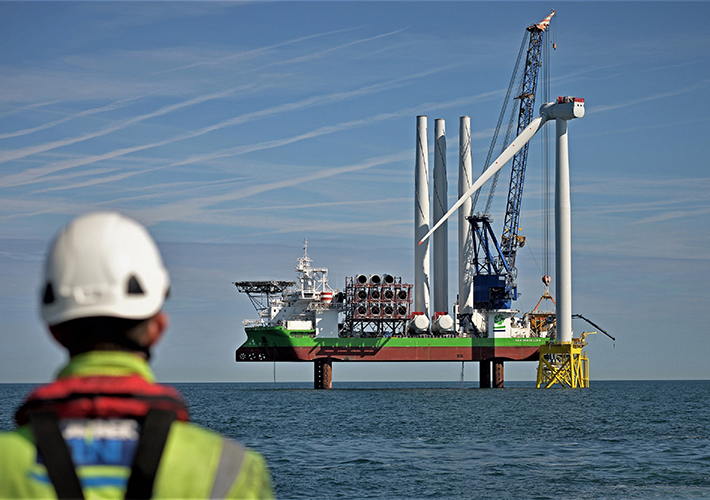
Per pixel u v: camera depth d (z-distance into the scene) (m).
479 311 173.50
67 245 4.49
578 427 84.38
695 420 95.44
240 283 166.12
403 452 60.47
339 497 41.31
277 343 165.38
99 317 4.37
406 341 167.62
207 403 138.25
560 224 161.75
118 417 4.17
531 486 44.41
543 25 178.25
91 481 4.05
